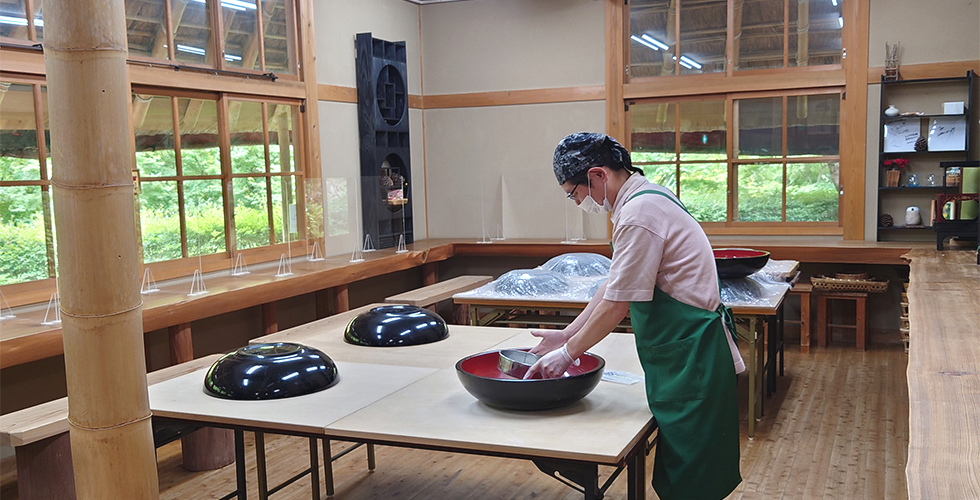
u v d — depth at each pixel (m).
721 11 6.54
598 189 2.24
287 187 5.44
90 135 1.50
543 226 7.28
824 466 3.54
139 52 4.50
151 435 1.69
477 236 7.51
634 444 1.89
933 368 2.16
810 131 6.37
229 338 5.16
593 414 2.08
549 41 7.09
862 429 4.02
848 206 6.27
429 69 7.52
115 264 1.56
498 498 3.30
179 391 2.45
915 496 1.27
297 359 2.42
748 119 6.54
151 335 4.49
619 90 6.87
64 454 2.95
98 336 1.57
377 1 6.78
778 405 4.49
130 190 1.58
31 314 3.62
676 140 6.79
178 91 4.76
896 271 6.12
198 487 3.48
